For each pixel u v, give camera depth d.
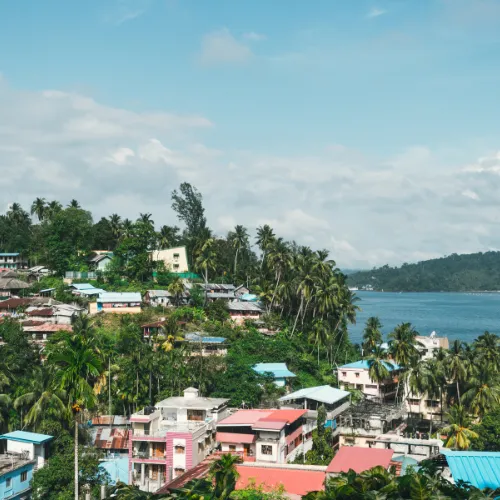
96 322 134.62
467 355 108.06
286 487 56.97
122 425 95.88
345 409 104.25
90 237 184.50
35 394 82.62
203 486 43.91
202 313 149.62
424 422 113.81
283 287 150.62
